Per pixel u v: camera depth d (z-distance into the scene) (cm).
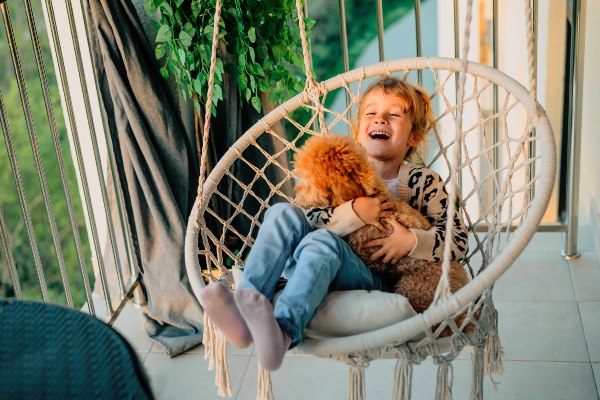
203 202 169
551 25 263
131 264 249
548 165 136
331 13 352
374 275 153
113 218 244
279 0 215
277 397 195
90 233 252
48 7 202
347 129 347
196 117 227
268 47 221
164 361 215
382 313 132
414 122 178
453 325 128
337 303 135
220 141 237
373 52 355
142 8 213
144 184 209
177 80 212
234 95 227
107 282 251
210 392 199
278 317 125
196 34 212
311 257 133
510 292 237
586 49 260
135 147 206
